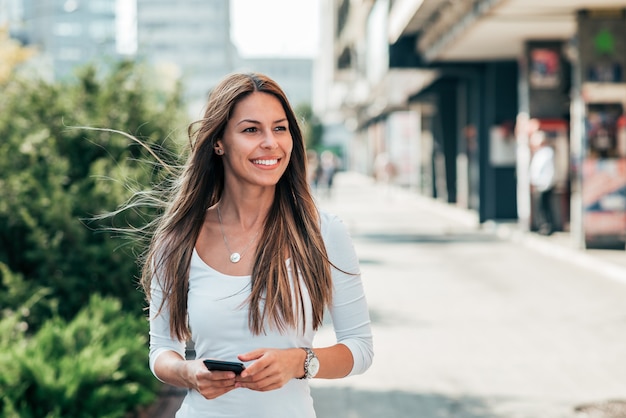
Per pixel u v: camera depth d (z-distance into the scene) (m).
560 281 13.80
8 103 9.27
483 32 20.50
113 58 10.09
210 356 2.63
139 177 8.05
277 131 2.66
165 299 2.72
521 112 22.08
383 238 22.02
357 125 88.06
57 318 6.72
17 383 5.38
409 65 26.98
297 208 2.72
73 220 7.74
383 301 11.91
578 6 17.00
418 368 8.03
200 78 146.12
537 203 20.94
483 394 7.12
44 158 8.82
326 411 6.65
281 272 2.60
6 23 23.02
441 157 37.19
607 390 7.21
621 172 17.16
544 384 7.42
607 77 17.22
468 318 10.55
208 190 2.78
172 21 155.38
